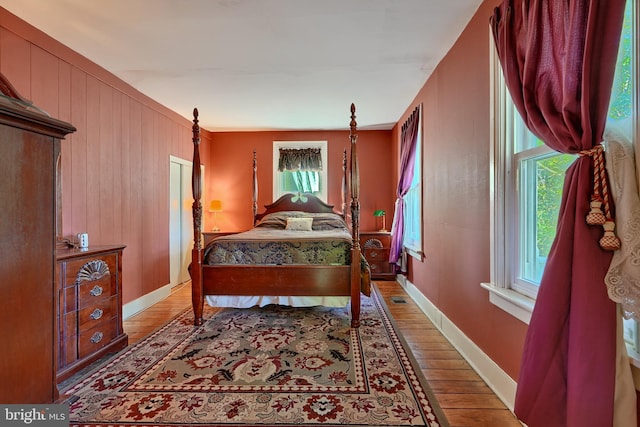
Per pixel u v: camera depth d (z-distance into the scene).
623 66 1.08
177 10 1.99
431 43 2.43
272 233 3.54
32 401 0.62
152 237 3.65
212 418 1.53
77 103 2.59
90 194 2.74
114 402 1.66
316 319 2.94
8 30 2.04
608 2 1.01
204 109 4.05
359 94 3.53
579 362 1.02
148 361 2.11
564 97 1.13
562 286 1.10
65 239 2.42
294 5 1.95
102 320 2.24
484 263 1.95
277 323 2.83
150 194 3.62
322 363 2.07
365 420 1.52
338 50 2.54
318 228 4.29
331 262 2.86
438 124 2.81
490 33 1.86
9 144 0.57
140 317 3.13
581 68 1.09
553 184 1.49
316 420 1.52
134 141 3.34
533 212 1.62
